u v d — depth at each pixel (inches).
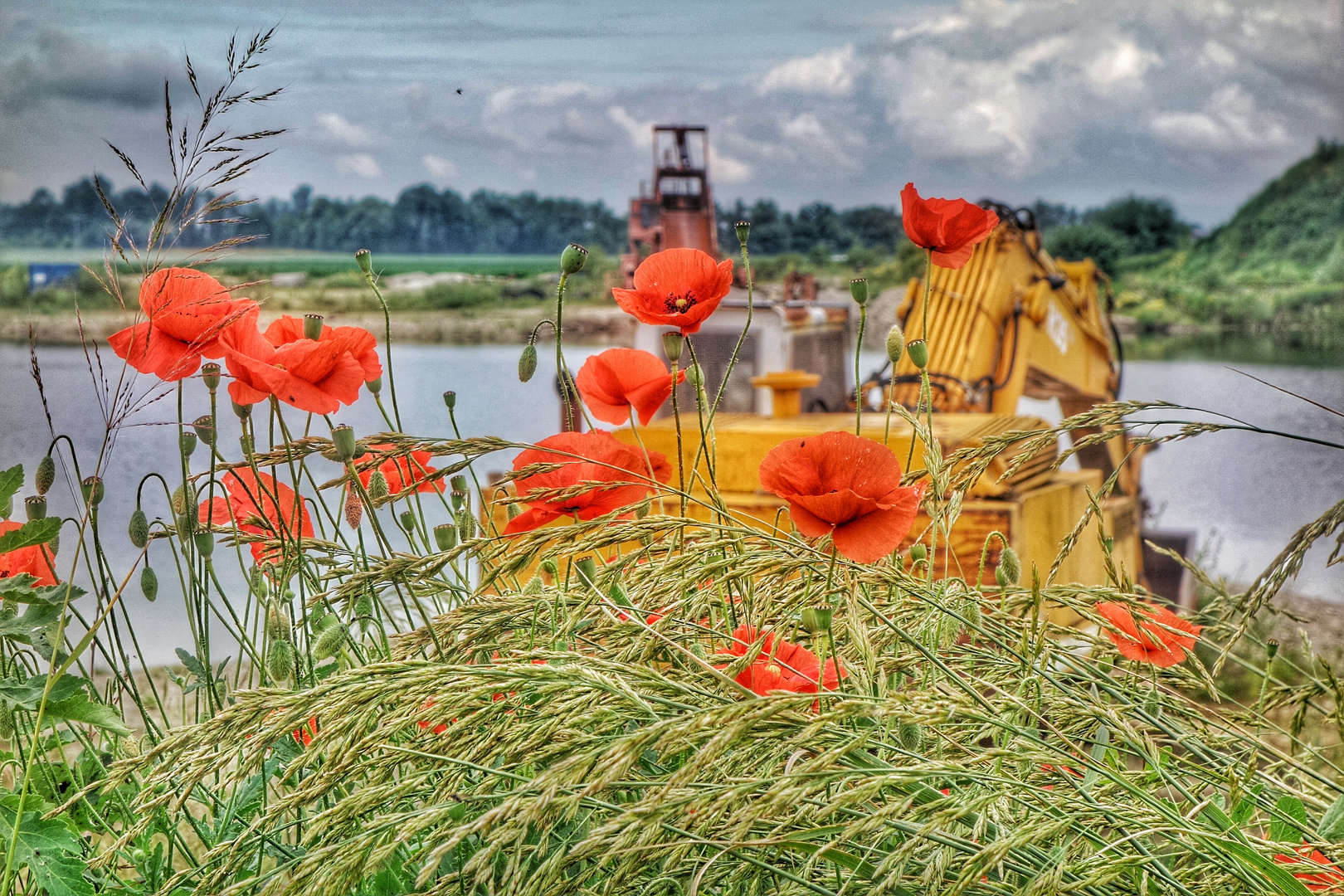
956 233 52.4
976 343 222.2
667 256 53.6
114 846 37.7
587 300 679.1
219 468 48.6
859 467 40.3
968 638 50.6
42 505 47.6
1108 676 50.6
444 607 53.2
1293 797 46.5
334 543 50.9
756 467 151.6
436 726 39.0
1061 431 49.9
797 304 223.5
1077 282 275.1
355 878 30.6
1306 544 44.3
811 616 39.0
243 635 50.8
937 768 32.4
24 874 44.6
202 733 33.2
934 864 31.9
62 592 44.9
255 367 45.9
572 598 42.4
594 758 29.8
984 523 144.1
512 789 36.5
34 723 46.3
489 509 50.9
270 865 53.9
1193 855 38.2
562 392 53.3
